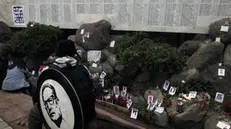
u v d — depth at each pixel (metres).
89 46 4.61
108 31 4.72
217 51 3.45
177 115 2.97
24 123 3.21
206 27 4.00
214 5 3.85
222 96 3.19
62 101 1.90
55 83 1.94
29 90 4.64
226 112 3.03
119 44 4.19
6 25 6.20
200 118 2.98
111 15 4.82
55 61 2.04
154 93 3.48
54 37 5.16
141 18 4.52
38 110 2.27
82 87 1.98
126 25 4.71
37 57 5.46
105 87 3.96
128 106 3.56
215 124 2.76
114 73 4.07
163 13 4.30
